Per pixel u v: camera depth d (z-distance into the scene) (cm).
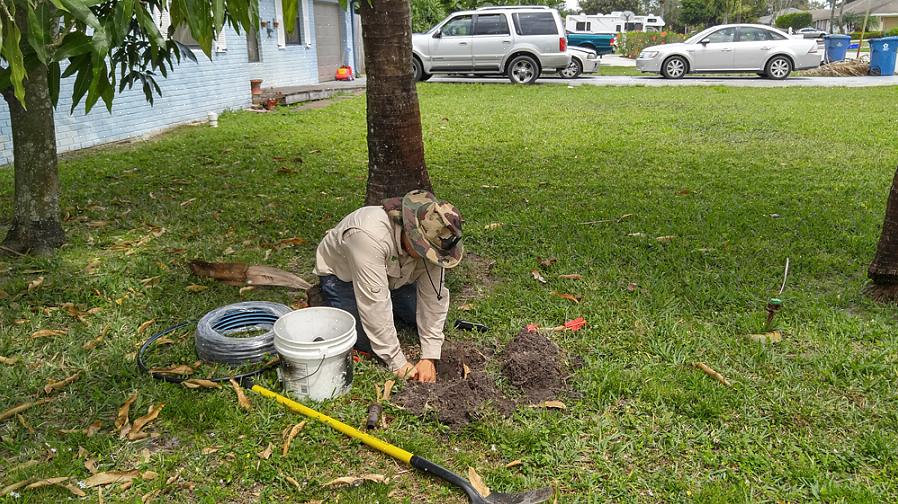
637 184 714
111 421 308
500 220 586
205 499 261
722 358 360
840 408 318
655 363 356
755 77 2014
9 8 250
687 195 670
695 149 894
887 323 396
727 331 391
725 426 304
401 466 282
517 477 274
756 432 301
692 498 264
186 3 278
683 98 1436
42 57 258
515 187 709
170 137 1002
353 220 322
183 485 269
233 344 344
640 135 1005
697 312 415
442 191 692
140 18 274
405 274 333
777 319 398
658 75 2164
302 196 666
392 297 380
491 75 1875
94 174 752
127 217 596
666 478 275
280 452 286
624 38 4000
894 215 409
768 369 350
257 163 816
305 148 912
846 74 2148
